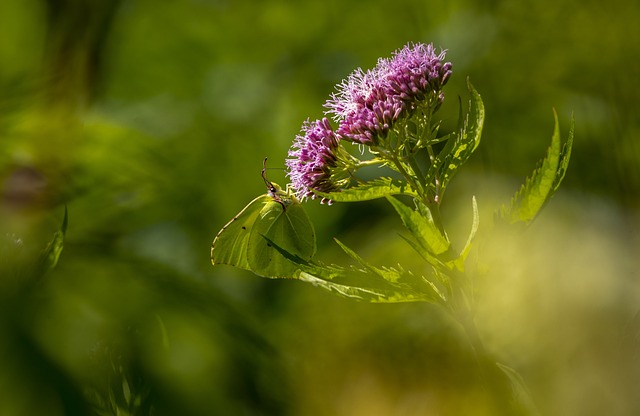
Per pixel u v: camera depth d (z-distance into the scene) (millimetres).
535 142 1033
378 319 917
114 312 817
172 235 1021
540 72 1026
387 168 1055
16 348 768
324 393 873
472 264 807
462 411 872
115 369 791
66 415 765
